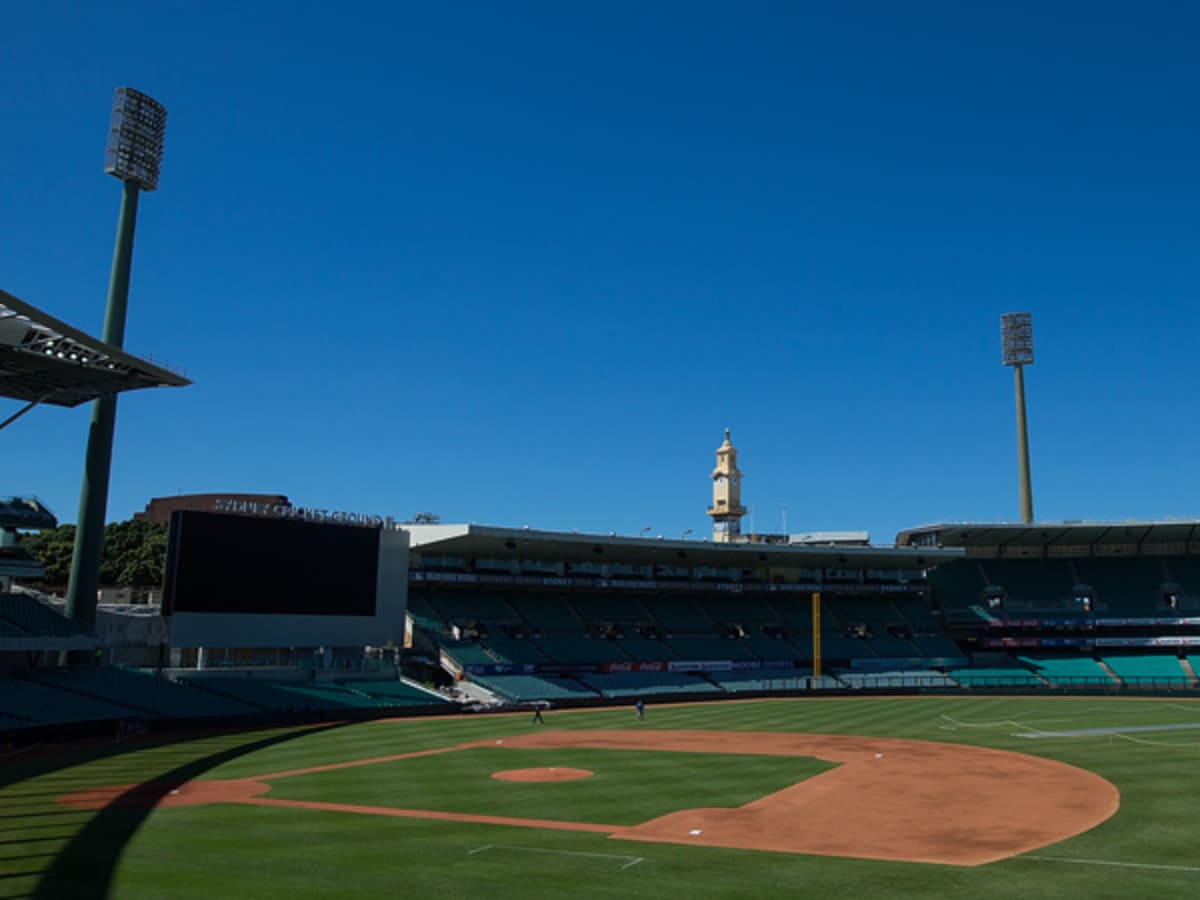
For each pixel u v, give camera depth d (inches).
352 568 3157.0
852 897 836.6
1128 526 4357.8
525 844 1058.7
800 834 1119.0
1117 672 4101.9
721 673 3949.3
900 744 2084.2
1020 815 1232.8
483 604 3818.9
